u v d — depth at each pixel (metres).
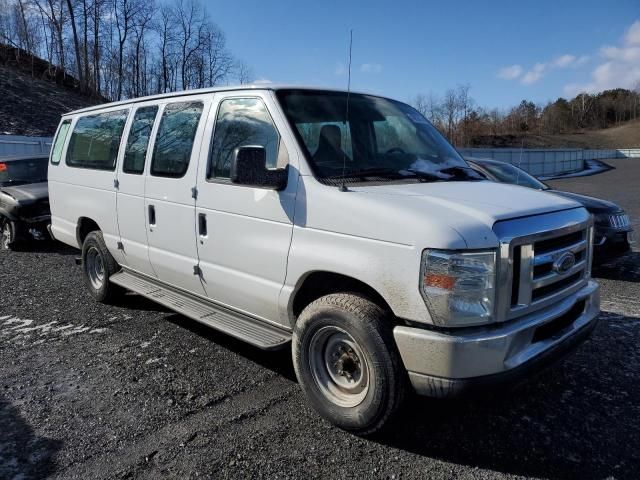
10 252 9.31
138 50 60.81
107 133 5.54
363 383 3.14
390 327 2.97
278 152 3.58
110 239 5.48
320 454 3.04
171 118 4.60
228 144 3.96
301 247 3.35
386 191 3.23
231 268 3.93
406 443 3.15
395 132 4.14
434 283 2.71
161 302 4.64
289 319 3.56
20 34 59.75
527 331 2.91
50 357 4.46
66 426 3.35
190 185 4.22
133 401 3.68
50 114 41.41
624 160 58.12
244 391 3.83
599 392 3.81
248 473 2.87
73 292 6.52
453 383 2.74
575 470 2.90
